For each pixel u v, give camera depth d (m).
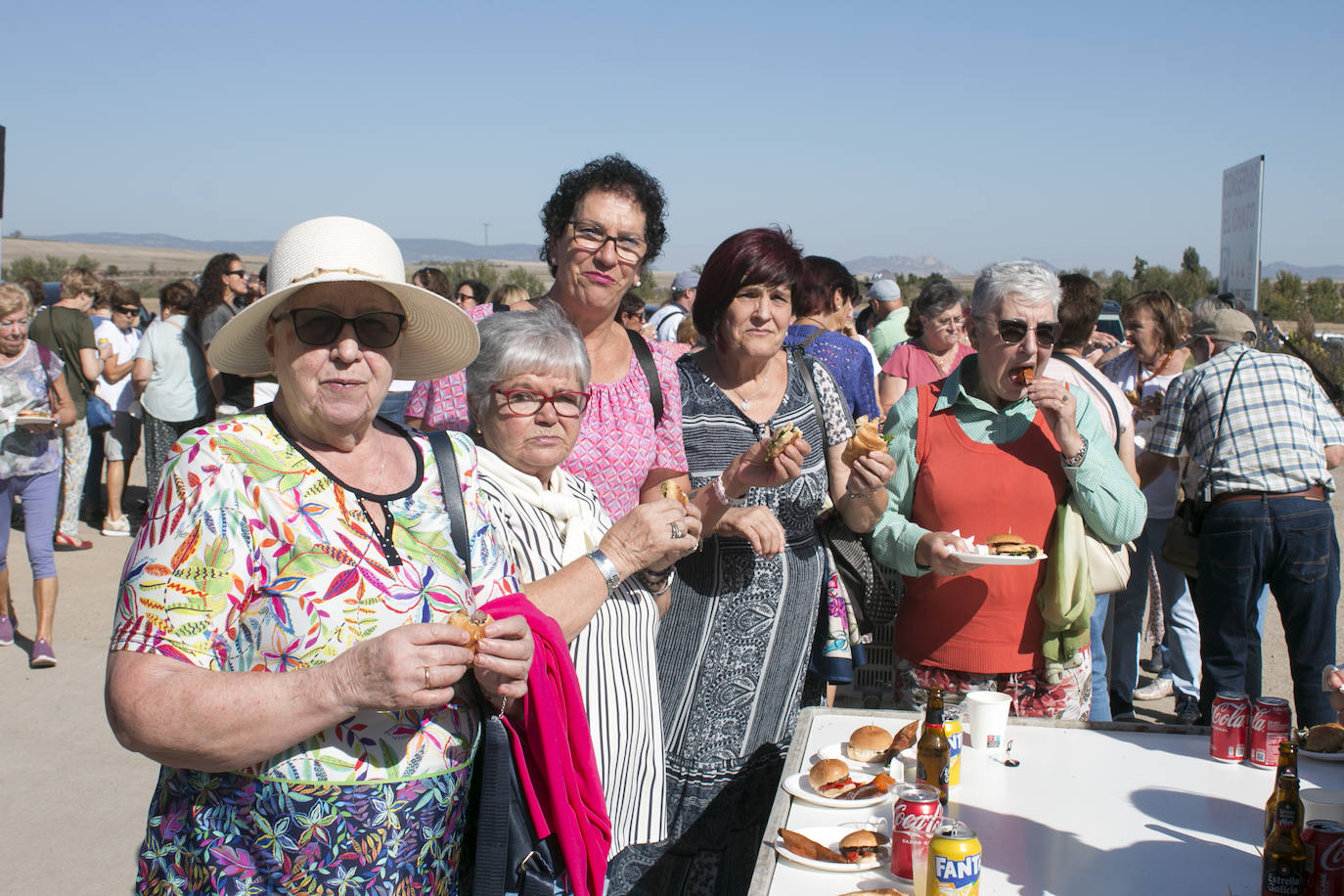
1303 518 4.65
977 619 3.25
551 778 1.99
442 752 1.82
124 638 1.63
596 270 3.01
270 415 1.86
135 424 9.70
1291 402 4.76
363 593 1.74
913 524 3.32
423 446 2.03
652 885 3.19
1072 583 3.18
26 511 6.01
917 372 6.21
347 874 1.70
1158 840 2.20
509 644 1.75
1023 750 2.72
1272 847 1.92
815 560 3.39
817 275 5.48
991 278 3.24
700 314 3.37
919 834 2.00
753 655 3.20
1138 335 6.52
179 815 1.74
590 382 2.79
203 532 1.67
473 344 2.11
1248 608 4.82
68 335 8.55
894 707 3.60
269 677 1.59
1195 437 4.94
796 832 2.17
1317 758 2.66
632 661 2.54
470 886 2.01
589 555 2.33
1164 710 5.82
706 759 3.18
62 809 4.40
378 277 1.82
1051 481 3.29
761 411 3.37
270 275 1.85
